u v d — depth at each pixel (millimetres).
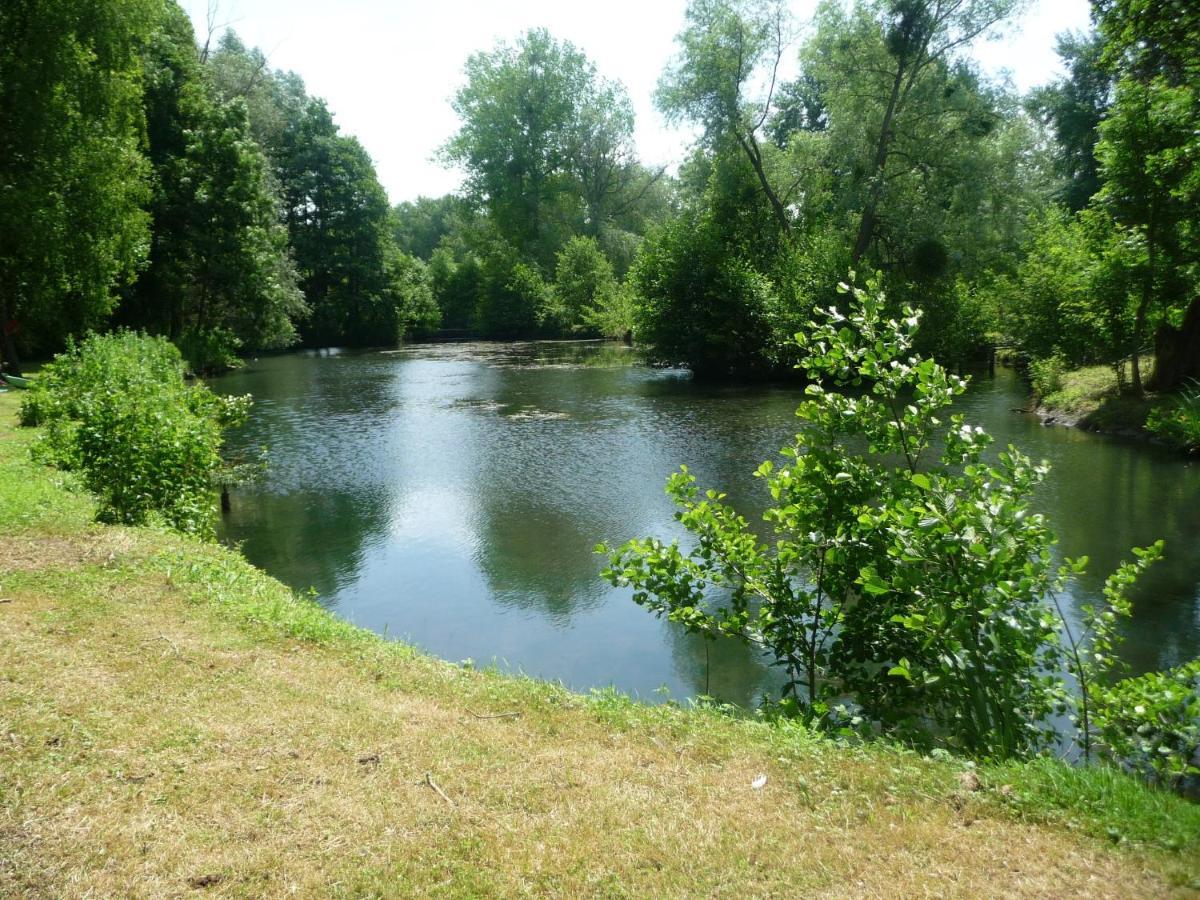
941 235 29375
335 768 3984
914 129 30078
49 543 7820
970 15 28688
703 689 6855
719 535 6277
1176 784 4660
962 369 30984
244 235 34781
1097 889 3066
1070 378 21797
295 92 57781
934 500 5035
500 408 23672
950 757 4328
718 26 30359
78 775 3730
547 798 3797
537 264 57219
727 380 31188
